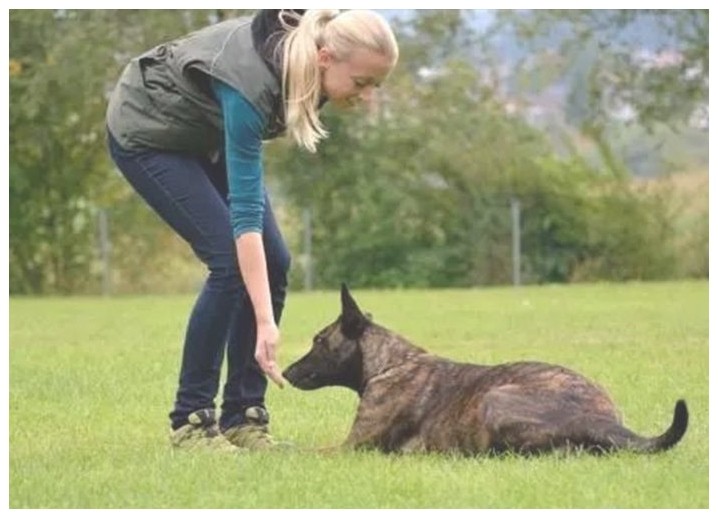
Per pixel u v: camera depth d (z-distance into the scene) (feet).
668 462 27.17
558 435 27.53
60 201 115.55
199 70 28.27
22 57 115.24
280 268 29.96
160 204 29.43
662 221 113.70
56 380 43.98
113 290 113.39
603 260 114.11
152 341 57.11
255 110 27.53
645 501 25.05
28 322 69.62
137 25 114.01
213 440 29.91
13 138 114.83
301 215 118.11
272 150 118.62
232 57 27.84
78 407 38.37
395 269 116.37
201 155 29.76
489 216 115.03
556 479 25.93
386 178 117.19
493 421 27.84
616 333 57.11
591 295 86.69
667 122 120.98
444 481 26.23
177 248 114.32
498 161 115.65
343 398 38.60
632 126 122.62
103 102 115.14
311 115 27.68
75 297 103.14
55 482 27.45
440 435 28.76
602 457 27.25
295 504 25.49
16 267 114.93
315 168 118.21
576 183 114.52
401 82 121.29
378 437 29.37
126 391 41.34
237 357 30.37
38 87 112.27
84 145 116.16
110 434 33.83
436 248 115.96
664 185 114.32
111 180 117.29
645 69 121.49
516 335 57.41
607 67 121.70
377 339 30.25
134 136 29.22
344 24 27.53
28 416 36.91
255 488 26.55
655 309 71.36
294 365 30.66
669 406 36.63
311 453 29.40
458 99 120.16
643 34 121.90
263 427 30.58
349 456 28.81
